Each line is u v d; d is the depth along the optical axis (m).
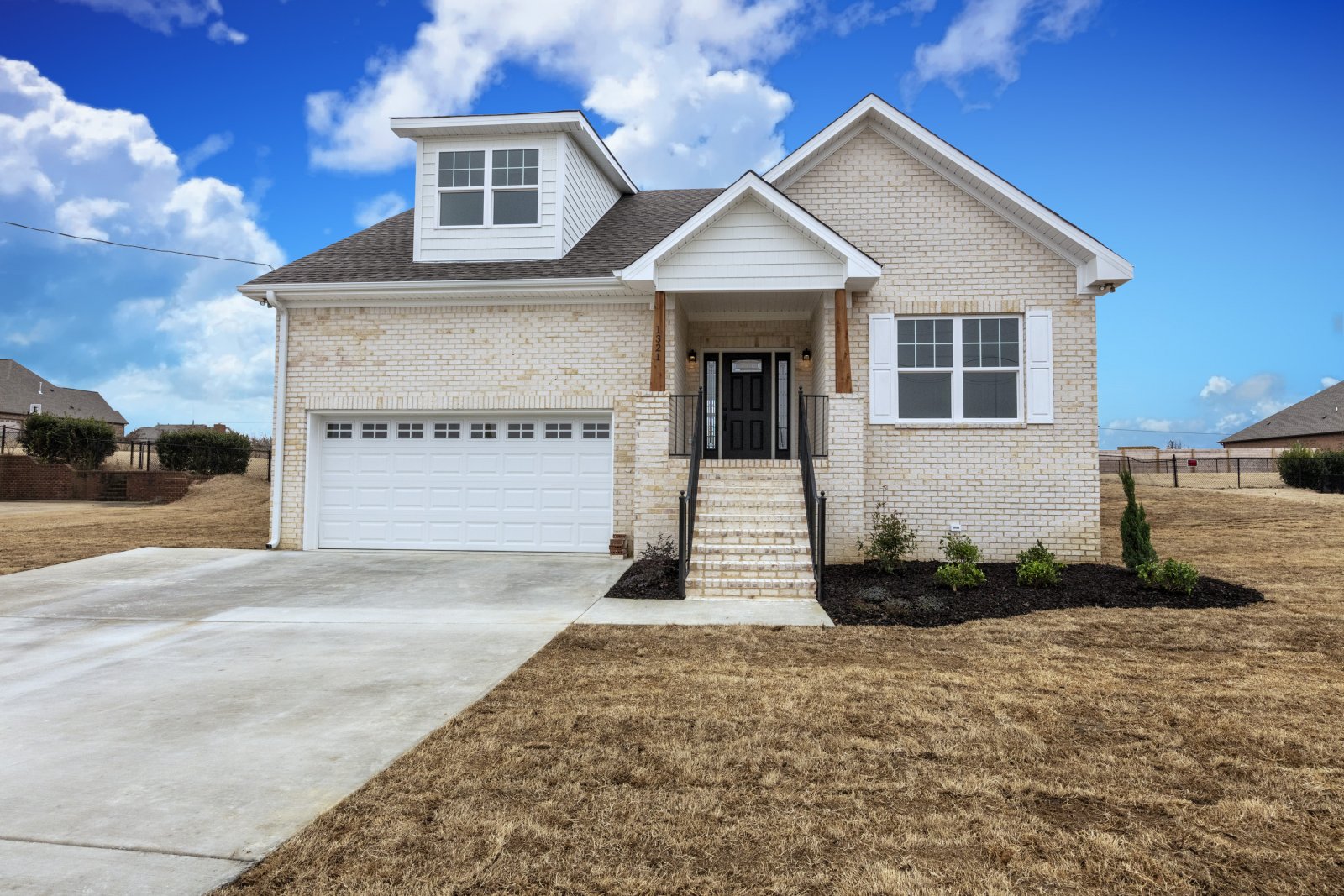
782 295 12.37
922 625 7.95
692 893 3.04
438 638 7.41
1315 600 9.02
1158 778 4.09
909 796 3.89
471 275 12.95
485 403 12.94
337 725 4.98
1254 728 4.83
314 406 13.25
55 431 30.58
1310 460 23.22
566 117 13.63
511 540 13.08
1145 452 33.12
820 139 12.21
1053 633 7.48
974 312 12.15
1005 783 4.02
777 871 3.20
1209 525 16.34
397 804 3.80
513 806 3.78
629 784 4.02
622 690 5.65
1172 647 6.95
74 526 17.53
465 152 14.09
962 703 5.32
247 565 11.66
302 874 3.16
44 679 6.12
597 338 12.86
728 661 6.50
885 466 12.10
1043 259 12.09
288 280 13.16
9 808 3.79
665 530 11.44
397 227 16.12
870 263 11.24
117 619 8.34
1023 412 12.05
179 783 4.07
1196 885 3.10
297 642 7.31
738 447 14.12
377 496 13.37
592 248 14.23
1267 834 3.51
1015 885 3.09
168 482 26.81
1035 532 11.91
